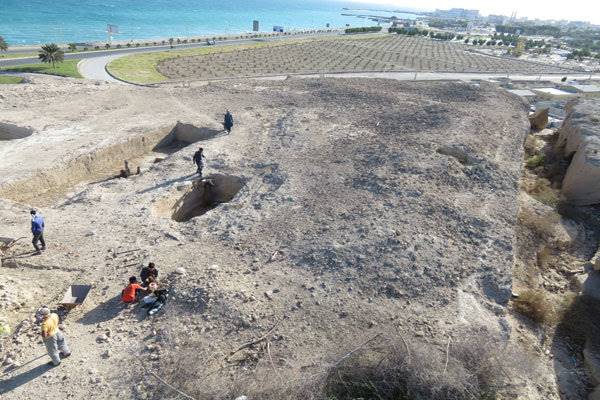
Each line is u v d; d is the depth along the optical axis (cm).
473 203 1612
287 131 2344
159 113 2648
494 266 1236
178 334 941
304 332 956
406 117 2594
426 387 759
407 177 1731
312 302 1052
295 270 1186
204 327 960
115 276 1161
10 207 1505
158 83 4619
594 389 970
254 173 1878
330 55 7662
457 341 936
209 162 1978
